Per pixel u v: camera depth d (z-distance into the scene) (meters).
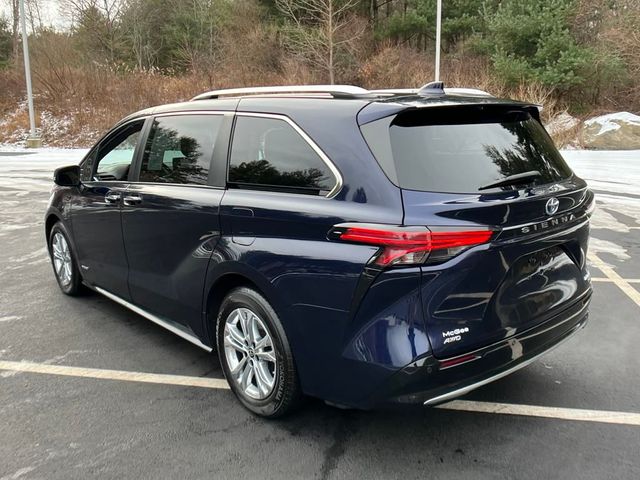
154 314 4.14
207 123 3.64
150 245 3.92
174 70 29.86
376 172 2.67
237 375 3.37
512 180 2.79
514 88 20.33
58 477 2.76
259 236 3.08
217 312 3.55
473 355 2.66
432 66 23.36
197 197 3.47
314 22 25.73
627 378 3.73
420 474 2.77
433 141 2.81
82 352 4.21
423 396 2.59
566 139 18.12
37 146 21.03
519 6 21.34
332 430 3.15
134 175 4.16
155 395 3.57
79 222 4.81
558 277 3.13
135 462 2.88
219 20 29.83
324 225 2.76
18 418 3.30
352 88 3.14
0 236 7.81
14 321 4.80
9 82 25.48
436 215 2.53
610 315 4.82
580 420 3.23
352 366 2.69
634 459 2.86
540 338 2.99
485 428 3.16
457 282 2.57
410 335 2.55
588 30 21.48
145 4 31.97
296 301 2.87
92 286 4.98
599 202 10.00
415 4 27.25
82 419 3.29
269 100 3.31
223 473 2.79
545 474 2.75
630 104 21.03
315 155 2.93
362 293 2.63
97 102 24.08
